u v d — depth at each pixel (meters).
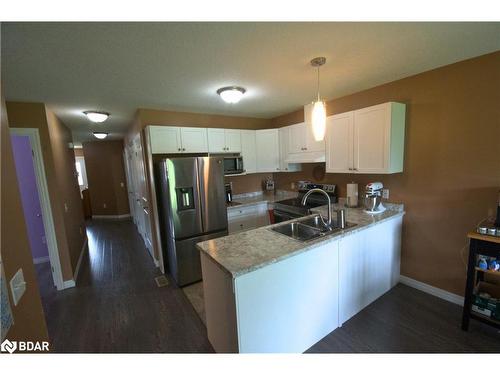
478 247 1.79
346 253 2.01
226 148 3.60
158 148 3.05
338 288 1.98
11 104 2.55
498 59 1.83
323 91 2.73
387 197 2.69
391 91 2.49
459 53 1.85
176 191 2.83
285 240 1.84
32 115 2.66
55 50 1.53
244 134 3.78
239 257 1.55
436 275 2.37
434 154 2.25
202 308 2.44
